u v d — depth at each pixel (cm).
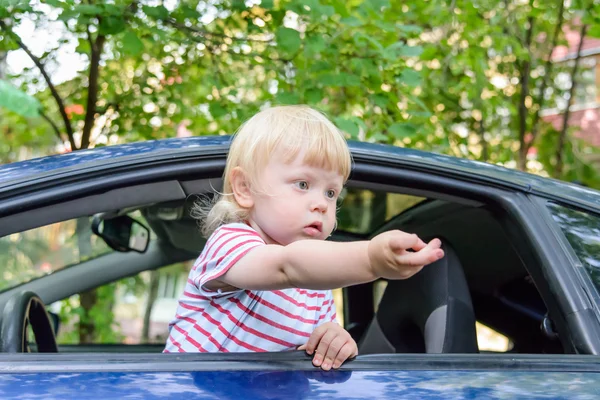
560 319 161
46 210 151
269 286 133
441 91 585
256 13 409
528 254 173
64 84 473
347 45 409
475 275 248
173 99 463
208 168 166
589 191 192
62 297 254
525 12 600
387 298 219
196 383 132
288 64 419
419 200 224
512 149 666
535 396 138
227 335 150
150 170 162
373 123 443
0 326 182
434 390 137
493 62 636
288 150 144
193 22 413
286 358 141
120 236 239
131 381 130
